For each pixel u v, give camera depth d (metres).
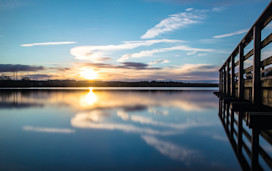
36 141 4.13
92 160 3.10
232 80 8.70
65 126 5.61
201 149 3.58
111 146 3.77
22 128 5.39
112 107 9.97
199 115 7.46
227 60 10.04
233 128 5.27
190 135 4.57
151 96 17.75
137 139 4.25
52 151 3.50
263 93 4.53
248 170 2.67
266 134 3.80
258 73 4.67
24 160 3.10
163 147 3.69
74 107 10.00
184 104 11.25
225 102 7.04
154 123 6.01
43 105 10.84
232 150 3.48
